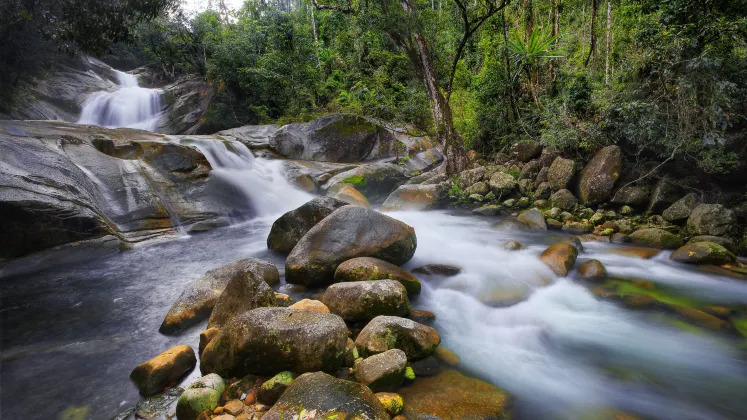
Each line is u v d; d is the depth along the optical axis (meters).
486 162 11.53
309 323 2.81
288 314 2.93
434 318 4.00
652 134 7.01
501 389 2.84
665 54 6.67
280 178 11.32
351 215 5.09
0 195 5.49
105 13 7.79
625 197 7.25
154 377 2.83
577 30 12.10
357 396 2.23
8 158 6.18
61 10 7.58
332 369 2.78
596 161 7.83
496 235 7.01
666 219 6.59
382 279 3.98
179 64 24.22
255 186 10.24
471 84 13.79
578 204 7.82
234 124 19.06
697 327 3.75
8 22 8.23
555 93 10.81
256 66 18.19
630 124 7.36
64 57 20.47
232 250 6.74
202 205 8.62
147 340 3.65
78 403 2.73
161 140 9.79
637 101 7.11
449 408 2.59
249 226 8.77
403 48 10.62
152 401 2.70
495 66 11.27
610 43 9.81
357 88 16.53
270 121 17.17
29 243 5.81
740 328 3.70
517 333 3.75
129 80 24.92
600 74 9.78
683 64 6.51
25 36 12.91
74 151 7.73
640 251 5.72
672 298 4.35
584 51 11.12
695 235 5.95
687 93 6.49
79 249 6.24
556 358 3.33
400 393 2.74
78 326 3.99
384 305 3.61
